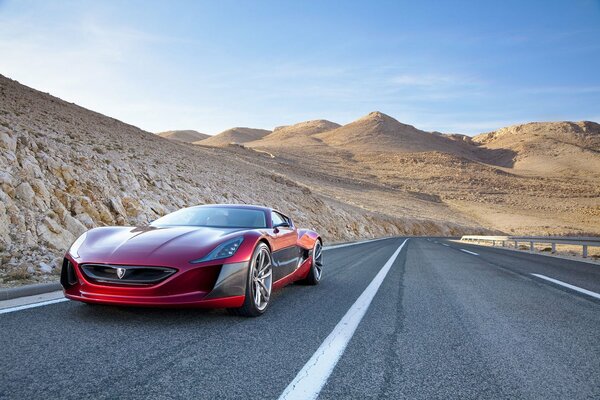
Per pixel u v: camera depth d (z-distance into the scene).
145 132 43.12
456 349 3.50
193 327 3.91
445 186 110.75
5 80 29.97
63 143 16.39
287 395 2.45
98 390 2.42
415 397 2.50
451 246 22.97
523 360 3.25
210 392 2.45
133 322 4.00
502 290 6.80
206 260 4.05
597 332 4.16
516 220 79.62
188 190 21.50
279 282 5.45
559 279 8.44
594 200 101.69
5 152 10.84
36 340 3.34
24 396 2.30
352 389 2.58
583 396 2.58
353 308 5.03
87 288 4.01
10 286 5.57
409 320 4.50
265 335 3.73
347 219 45.94
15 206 8.84
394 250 17.23
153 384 2.54
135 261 3.92
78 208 10.93
